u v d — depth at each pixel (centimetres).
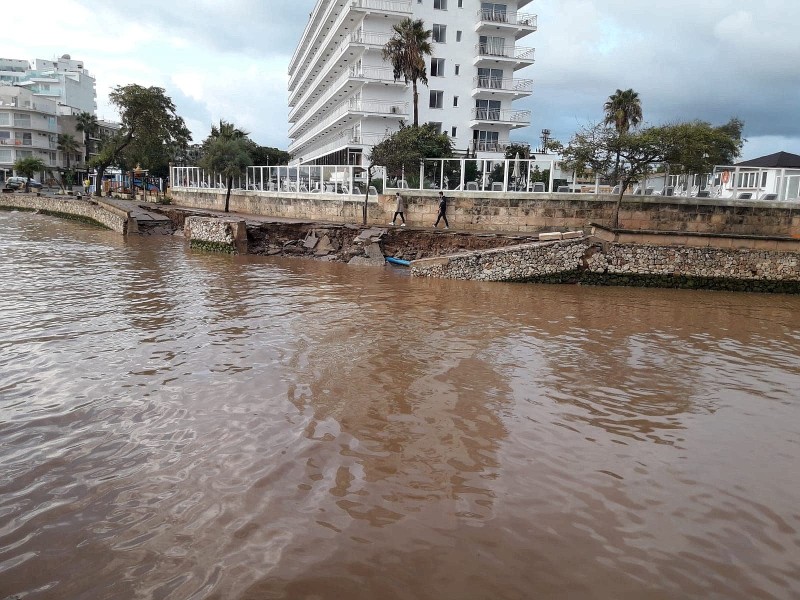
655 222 2570
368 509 540
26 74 13012
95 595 417
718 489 603
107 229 3784
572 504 562
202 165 3959
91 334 1140
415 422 750
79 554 464
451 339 1202
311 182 3434
